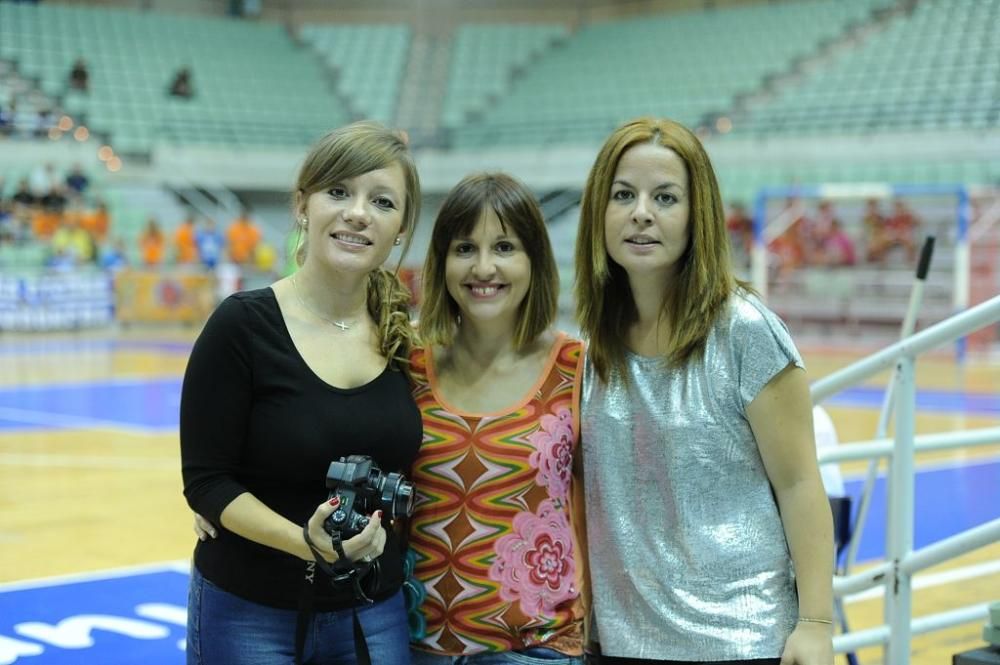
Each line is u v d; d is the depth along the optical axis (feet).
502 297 8.97
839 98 72.43
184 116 81.35
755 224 64.49
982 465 30.55
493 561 8.67
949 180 64.28
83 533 22.07
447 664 8.75
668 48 84.69
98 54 82.74
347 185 8.29
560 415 8.82
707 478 8.06
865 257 63.21
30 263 68.33
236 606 8.17
